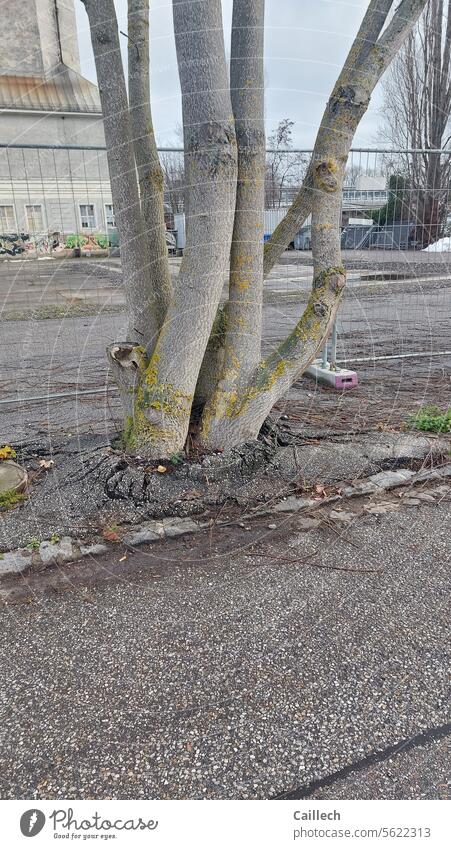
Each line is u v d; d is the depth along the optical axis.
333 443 3.57
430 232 7.39
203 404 3.33
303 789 1.44
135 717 1.65
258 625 2.03
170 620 2.06
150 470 2.96
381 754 1.53
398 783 1.45
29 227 7.27
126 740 1.58
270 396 3.06
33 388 5.07
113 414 4.23
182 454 3.03
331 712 1.65
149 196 3.03
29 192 7.07
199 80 2.40
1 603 2.17
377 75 2.60
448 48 13.01
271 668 1.82
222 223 2.61
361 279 9.74
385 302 9.42
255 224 2.84
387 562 2.41
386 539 2.59
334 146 2.68
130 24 2.74
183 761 1.51
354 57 2.60
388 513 2.82
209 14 2.33
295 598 2.18
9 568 2.36
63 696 1.73
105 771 1.49
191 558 2.45
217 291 2.75
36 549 2.48
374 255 7.99
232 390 3.07
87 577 2.33
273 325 7.95
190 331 2.78
